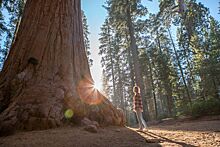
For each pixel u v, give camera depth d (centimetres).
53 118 635
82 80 845
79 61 901
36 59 776
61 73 787
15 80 719
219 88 2164
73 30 943
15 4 1616
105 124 762
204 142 459
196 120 1532
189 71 3438
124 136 561
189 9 2798
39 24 877
